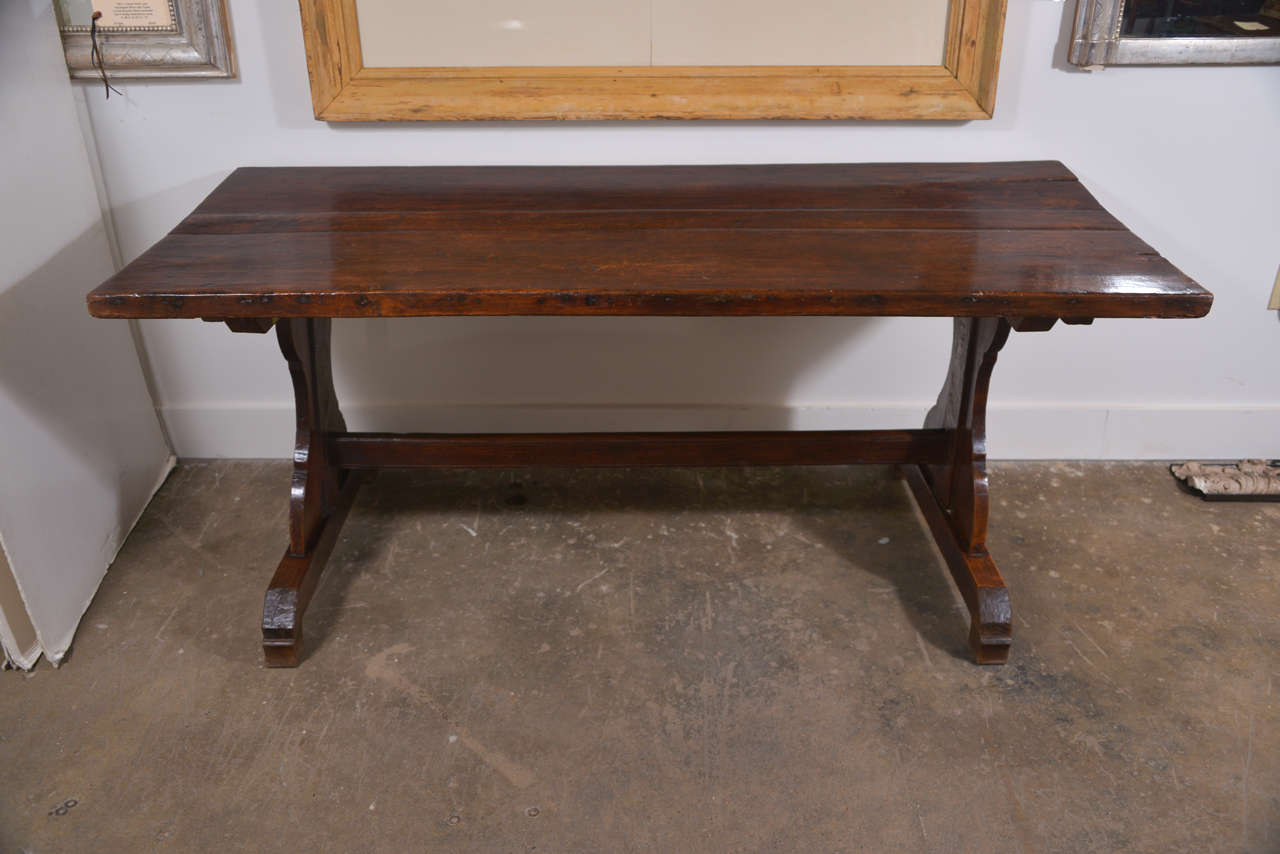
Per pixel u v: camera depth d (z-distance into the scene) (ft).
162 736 6.56
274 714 6.72
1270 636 7.34
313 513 7.60
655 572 8.00
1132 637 7.35
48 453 7.27
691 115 7.83
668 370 9.07
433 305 5.71
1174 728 6.57
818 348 8.96
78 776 6.27
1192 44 7.61
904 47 7.77
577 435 7.98
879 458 8.00
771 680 6.97
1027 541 8.36
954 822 5.95
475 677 7.00
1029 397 9.18
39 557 7.06
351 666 7.11
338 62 7.68
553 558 8.16
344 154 8.13
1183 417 9.14
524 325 8.85
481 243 6.42
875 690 6.89
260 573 8.02
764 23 7.68
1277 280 8.56
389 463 8.06
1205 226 8.39
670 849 5.80
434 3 7.59
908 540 8.36
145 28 7.58
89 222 7.91
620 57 7.80
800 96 7.78
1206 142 8.07
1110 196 8.32
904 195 7.30
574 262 6.10
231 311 5.70
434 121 7.96
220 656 7.21
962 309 5.71
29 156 7.11
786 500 8.87
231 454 9.37
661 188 7.50
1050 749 6.43
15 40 6.95
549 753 6.42
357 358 8.99
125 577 7.97
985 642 6.98
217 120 7.98
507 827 5.93
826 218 6.85
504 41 7.73
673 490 9.00
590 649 7.24
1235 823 5.93
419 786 6.20
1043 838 5.85
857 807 6.05
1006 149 8.13
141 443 8.73
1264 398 9.09
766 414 9.24
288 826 5.95
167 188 8.23
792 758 6.38
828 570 8.03
